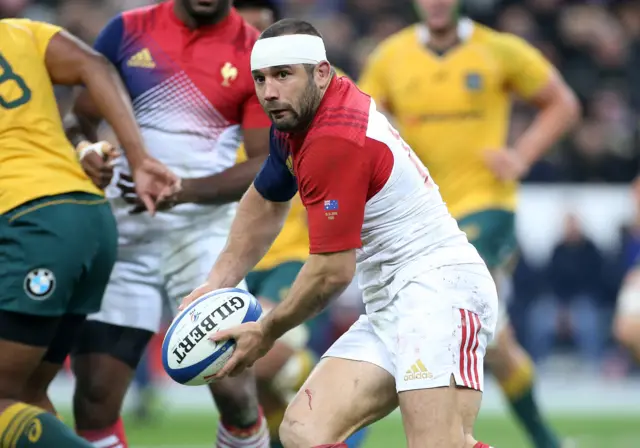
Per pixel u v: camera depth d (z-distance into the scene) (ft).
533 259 185.68
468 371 56.24
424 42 102.27
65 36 64.90
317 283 54.29
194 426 132.26
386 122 55.98
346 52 196.95
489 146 100.73
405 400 55.67
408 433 55.77
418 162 57.88
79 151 63.77
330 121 53.36
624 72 208.64
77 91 72.33
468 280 57.06
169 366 55.77
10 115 60.59
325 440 55.31
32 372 61.00
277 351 82.58
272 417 84.02
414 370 55.36
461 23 102.27
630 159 191.62
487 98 100.99
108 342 70.13
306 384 57.41
